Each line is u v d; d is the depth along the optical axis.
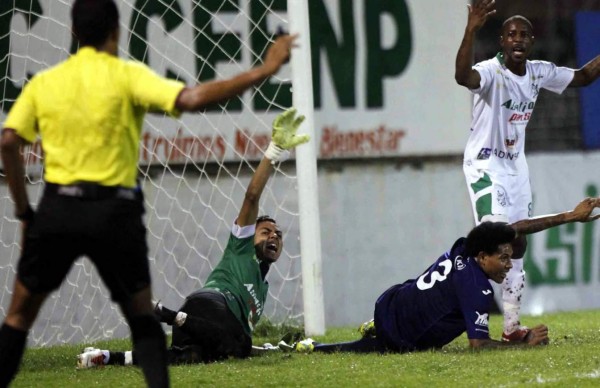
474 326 21.92
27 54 34.53
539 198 45.31
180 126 36.84
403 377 18.64
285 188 37.56
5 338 14.84
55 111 14.41
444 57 41.91
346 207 41.22
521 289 23.75
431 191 41.94
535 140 45.50
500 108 24.48
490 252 21.75
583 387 17.23
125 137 14.45
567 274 45.28
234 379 19.06
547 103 45.56
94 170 14.31
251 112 35.94
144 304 15.09
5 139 14.52
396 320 22.58
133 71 14.47
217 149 37.31
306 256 28.98
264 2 36.81
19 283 14.73
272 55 13.91
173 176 36.78
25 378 20.44
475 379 18.25
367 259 41.38
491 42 43.59
